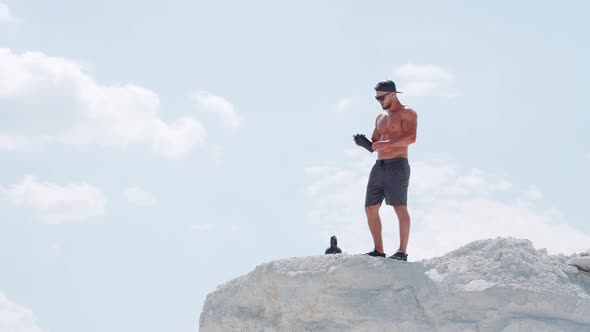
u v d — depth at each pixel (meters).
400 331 10.09
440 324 9.98
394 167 11.55
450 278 10.26
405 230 11.46
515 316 9.74
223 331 12.02
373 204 11.77
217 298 12.40
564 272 10.23
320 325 10.57
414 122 11.52
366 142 11.73
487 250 10.50
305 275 10.73
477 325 9.80
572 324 9.59
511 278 10.00
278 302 11.09
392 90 11.70
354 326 10.30
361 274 10.53
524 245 10.51
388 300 10.30
